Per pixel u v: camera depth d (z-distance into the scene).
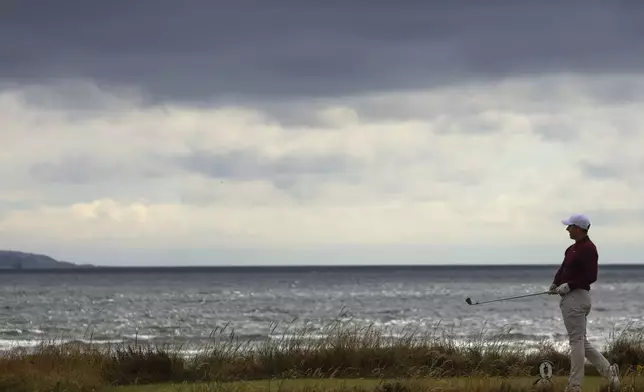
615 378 44.62
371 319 184.00
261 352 57.88
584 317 43.94
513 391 44.56
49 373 49.12
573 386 43.41
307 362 54.88
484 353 58.38
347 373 53.47
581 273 43.62
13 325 165.88
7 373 48.78
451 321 174.88
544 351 59.81
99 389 48.19
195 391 45.81
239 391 45.50
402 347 57.28
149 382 51.66
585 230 44.22
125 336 130.38
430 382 46.91
